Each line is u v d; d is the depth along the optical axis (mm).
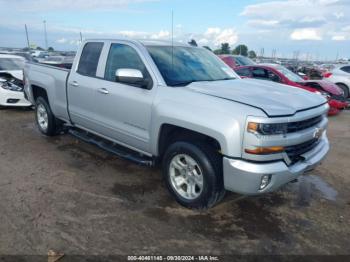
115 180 4398
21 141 6012
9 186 4090
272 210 3768
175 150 3637
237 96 3379
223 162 3166
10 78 8656
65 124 5727
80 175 4523
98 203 3744
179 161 3711
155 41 4477
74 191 4023
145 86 3912
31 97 6344
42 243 2965
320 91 9539
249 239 3178
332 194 4277
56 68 5621
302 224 3496
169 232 3225
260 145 3000
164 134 3820
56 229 3189
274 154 3098
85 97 4828
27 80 6387
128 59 4262
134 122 4082
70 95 5168
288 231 3348
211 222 3432
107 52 4586
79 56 5082
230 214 3619
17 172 4547
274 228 3393
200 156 3379
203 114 3279
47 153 5375
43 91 6023
